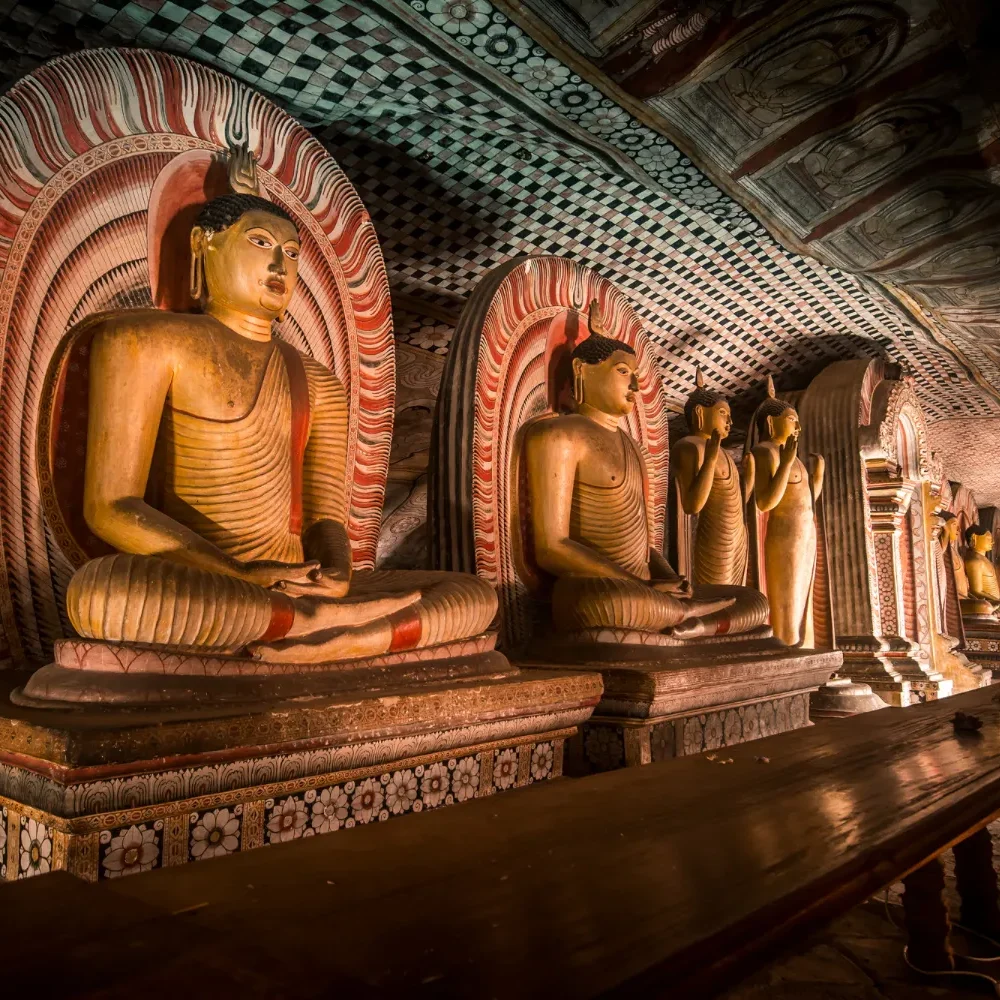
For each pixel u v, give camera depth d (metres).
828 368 9.44
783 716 5.91
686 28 4.16
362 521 4.73
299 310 4.48
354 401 4.73
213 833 2.76
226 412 3.49
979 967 2.95
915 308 7.98
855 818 2.22
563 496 5.14
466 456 4.99
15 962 1.20
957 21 4.11
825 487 8.95
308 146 4.48
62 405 3.34
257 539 3.57
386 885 1.66
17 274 3.33
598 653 4.76
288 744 2.91
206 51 4.42
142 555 2.99
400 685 3.50
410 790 3.41
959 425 11.93
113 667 2.77
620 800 2.38
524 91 4.71
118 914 1.40
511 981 1.25
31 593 3.32
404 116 5.17
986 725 3.71
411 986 1.21
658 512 6.48
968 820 2.42
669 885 1.69
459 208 6.24
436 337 7.46
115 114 3.69
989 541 14.48
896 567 9.20
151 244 3.85
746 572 7.46
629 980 1.27
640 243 7.05
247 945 1.32
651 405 6.55
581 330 6.00
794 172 5.49
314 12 4.14
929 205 5.80
